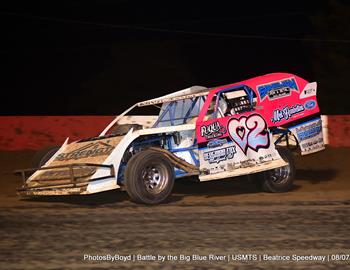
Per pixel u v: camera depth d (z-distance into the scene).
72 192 9.67
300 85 11.73
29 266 6.38
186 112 11.70
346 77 28.72
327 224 8.43
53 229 8.13
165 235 7.76
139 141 10.65
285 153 11.48
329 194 11.23
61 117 17.61
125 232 7.94
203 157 10.40
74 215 9.09
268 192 11.42
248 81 11.23
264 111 11.15
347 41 29.23
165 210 9.48
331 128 17.84
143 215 9.05
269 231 7.98
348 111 28.47
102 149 10.27
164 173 10.05
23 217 8.96
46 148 11.59
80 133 17.56
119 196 11.01
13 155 16.83
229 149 10.69
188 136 10.93
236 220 8.68
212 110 11.24
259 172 11.25
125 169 9.88
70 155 10.65
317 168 15.27
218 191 11.74
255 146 10.95
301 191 11.73
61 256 6.77
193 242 7.40
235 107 11.27
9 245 7.28
